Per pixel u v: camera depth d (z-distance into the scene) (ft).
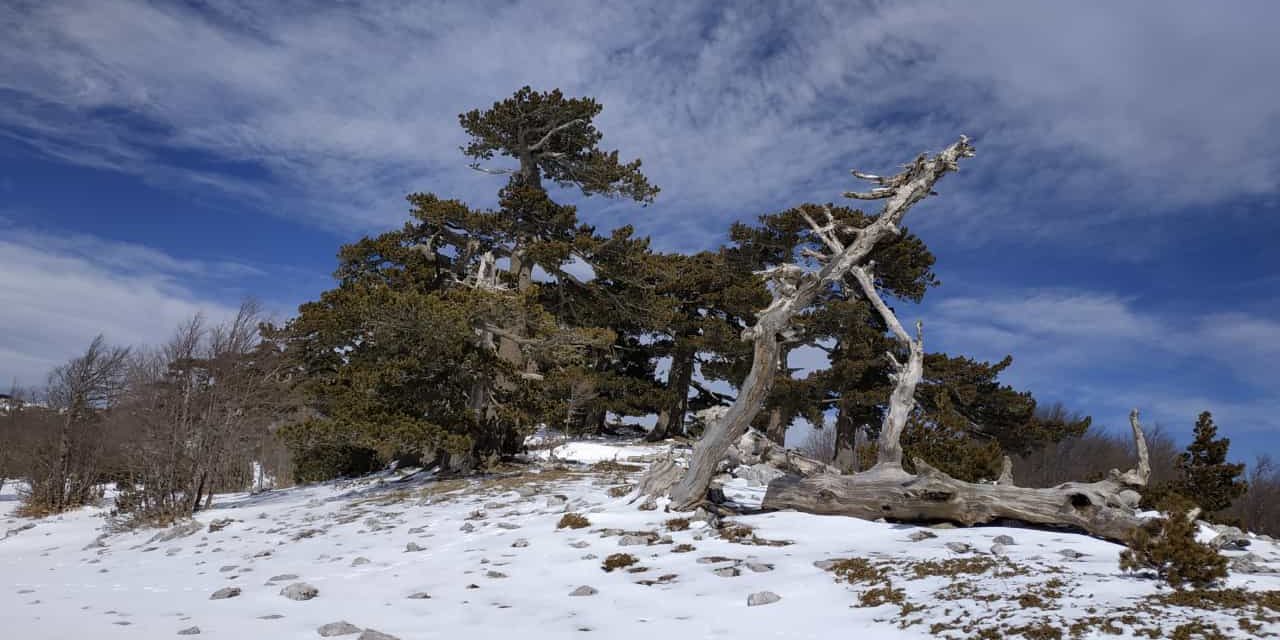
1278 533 165.99
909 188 46.52
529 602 28.17
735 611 25.25
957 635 20.65
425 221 91.40
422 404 79.30
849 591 26.55
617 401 123.13
